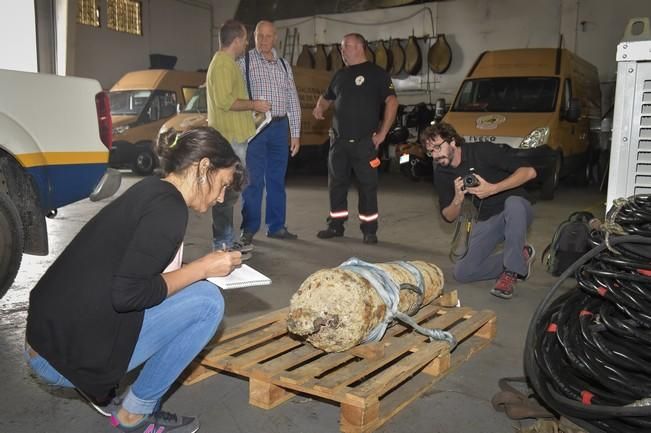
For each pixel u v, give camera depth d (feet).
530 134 27.32
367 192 18.51
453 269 15.29
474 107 29.86
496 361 9.84
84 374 6.20
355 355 8.46
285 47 53.67
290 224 22.03
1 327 11.04
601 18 41.24
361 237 19.72
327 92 19.22
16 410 8.08
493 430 7.72
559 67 30.35
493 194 13.01
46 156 11.89
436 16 47.01
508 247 13.12
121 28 49.55
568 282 14.52
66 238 18.61
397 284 9.13
